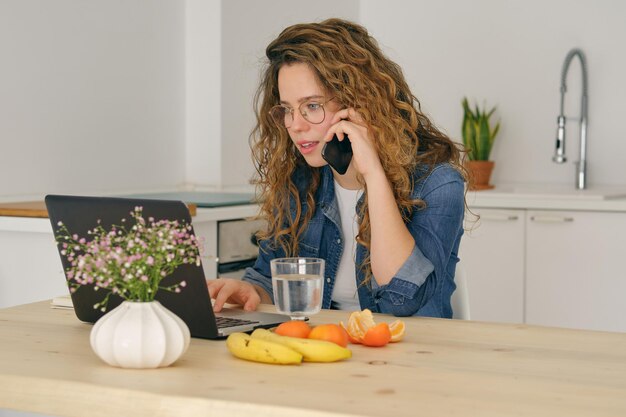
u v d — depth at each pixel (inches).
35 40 136.3
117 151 153.1
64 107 141.9
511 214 159.8
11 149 132.8
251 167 174.2
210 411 49.6
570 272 156.2
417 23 193.0
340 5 193.3
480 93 187.6
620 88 176.4
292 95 83.7
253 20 171.9
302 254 90.7
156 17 160.2
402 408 47.7
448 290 86.7
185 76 168.1
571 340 66.1
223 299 78.2
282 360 57.2
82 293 70.1
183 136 168.6
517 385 52.7
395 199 82.4
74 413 53.3
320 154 84.8
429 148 88.0
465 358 59.9
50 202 69.9
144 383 53.0
